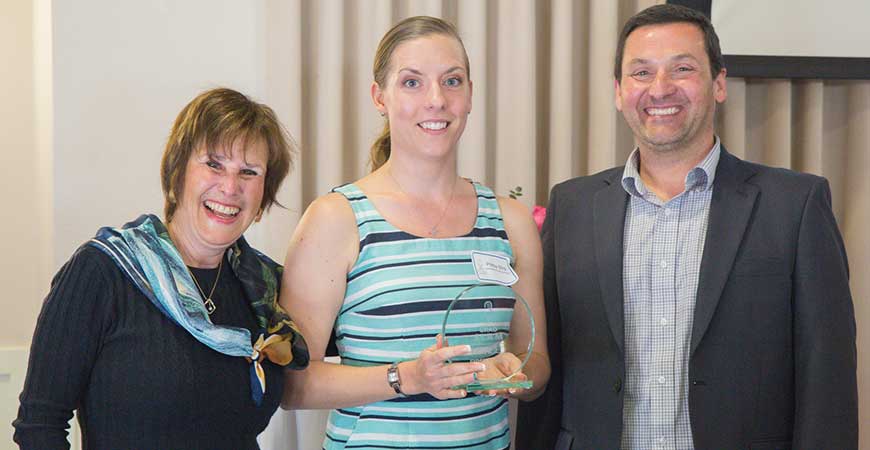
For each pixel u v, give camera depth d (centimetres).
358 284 183
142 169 270
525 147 288
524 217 201
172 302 157
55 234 262
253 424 170
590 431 195
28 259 293
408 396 181
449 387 165
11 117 291
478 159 286
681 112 194
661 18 199
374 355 183
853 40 284
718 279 187
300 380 182
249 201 168
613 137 291
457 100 185
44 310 154
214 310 168
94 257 157
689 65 195
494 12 294
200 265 171
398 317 180
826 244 187
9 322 291
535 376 194
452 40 186
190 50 273
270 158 173
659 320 193
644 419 192
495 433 188
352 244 184
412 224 185
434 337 181
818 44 283
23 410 152
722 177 196
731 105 287
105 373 155
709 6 279
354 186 191
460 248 186
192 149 165
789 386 188
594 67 293
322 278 184
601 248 200
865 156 290
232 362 167
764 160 295
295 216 275
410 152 187
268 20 272
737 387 185
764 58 281
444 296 181
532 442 212
